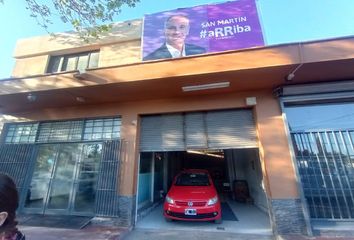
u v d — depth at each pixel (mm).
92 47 7512
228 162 10703
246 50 4617
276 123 5199
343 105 5160
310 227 4422
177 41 6359
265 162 5004
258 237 4609
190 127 5918
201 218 5277
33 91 5578
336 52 4246
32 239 4438
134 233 4980
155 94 5793
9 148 6852
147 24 6754
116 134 6258
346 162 4785
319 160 4902
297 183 4719
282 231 4539
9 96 5910
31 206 6211
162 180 9172
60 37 7801
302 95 5207
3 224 939
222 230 5027
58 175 6340
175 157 12078
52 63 7891
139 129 6184
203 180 6730
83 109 6613
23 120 7027
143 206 6758
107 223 5371
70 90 5496
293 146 5059
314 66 4426
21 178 6461
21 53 8047
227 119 5754
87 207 5836
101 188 5672
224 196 9781
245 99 5555
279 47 4492
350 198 4590
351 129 4957
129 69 5090
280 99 5285
